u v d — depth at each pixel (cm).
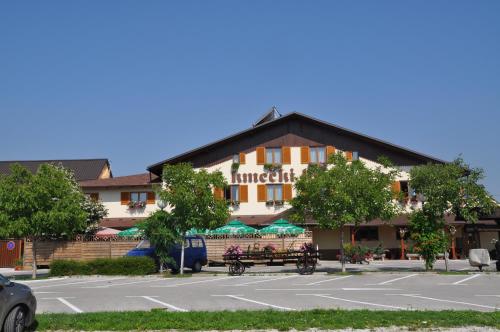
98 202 4366
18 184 2714
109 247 3669
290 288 2006
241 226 3747
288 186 4516
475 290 1864
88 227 3975
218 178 2886
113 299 1677
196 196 2797
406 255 4328
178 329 1037
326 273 2734
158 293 1861
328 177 2767
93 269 2809
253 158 4594
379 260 4112
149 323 1081
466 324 1039
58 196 2761
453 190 2653
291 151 4578
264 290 1933
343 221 2719
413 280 2303
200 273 2947
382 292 1820
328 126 4556
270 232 3669
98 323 1091
